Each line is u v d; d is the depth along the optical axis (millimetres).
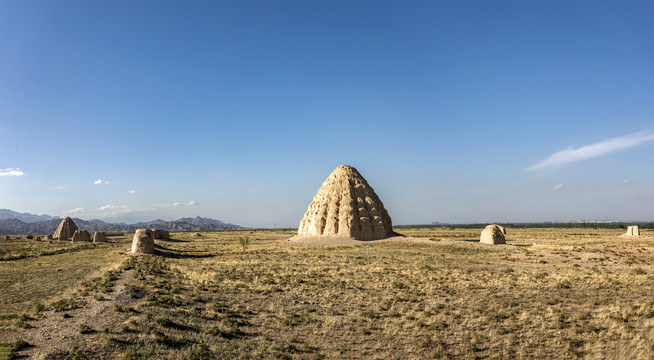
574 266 43406
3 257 48844
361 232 80375
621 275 35750
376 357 16938
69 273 35156
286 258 51969
